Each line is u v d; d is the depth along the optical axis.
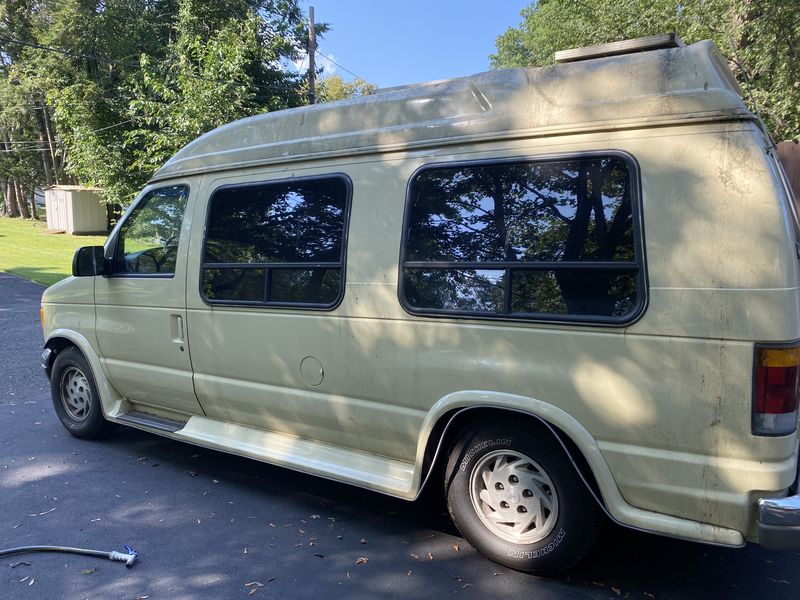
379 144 3.53
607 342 2.78
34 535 3.66
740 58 9.75
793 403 2.51
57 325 5.38
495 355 3.07
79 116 19.89
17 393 6.76
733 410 2.53
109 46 22.97
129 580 3.19
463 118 3.26
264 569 3.29
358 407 3.60
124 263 4.86
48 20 28.27
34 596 3.05
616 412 2.77
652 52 2.77
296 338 3.82
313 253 3.77
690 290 2.59
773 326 2.46
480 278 3.14
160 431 4.64
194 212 4.39
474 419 3.27
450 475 3.38
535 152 3.00
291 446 4.02
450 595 3.04
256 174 4.09
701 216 2.58
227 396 4.26
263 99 16.91
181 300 4.42
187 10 18.44
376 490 3.52
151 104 15.66
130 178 19.45
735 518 2.59
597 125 2.83
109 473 4.61
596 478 2.85
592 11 14.23
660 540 3.61
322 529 3.75
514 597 3.03
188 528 3.75
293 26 21.31
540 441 3.05
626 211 2.75
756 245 2.48
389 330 3.43
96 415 5.19
